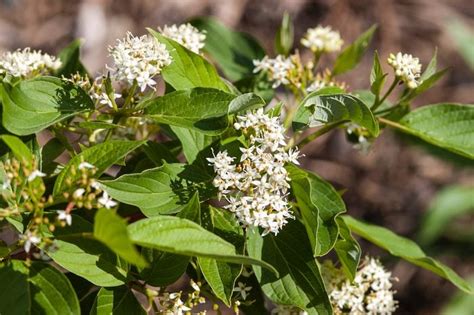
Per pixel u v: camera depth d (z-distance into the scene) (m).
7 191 0.72
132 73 0.75
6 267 0.71
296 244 0.76
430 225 1.48
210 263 0.73
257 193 0.74
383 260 1.33
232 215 0.75
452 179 1.75
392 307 0.82
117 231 0.65
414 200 1.74
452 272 0.83
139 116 0.76
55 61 0.81
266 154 0.74
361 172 1.75
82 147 0.76
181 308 0.74
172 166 0.75
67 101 0.75
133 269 0.74
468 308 1.42
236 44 0.93
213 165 0.76
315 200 0.77
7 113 0.72
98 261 0.72
